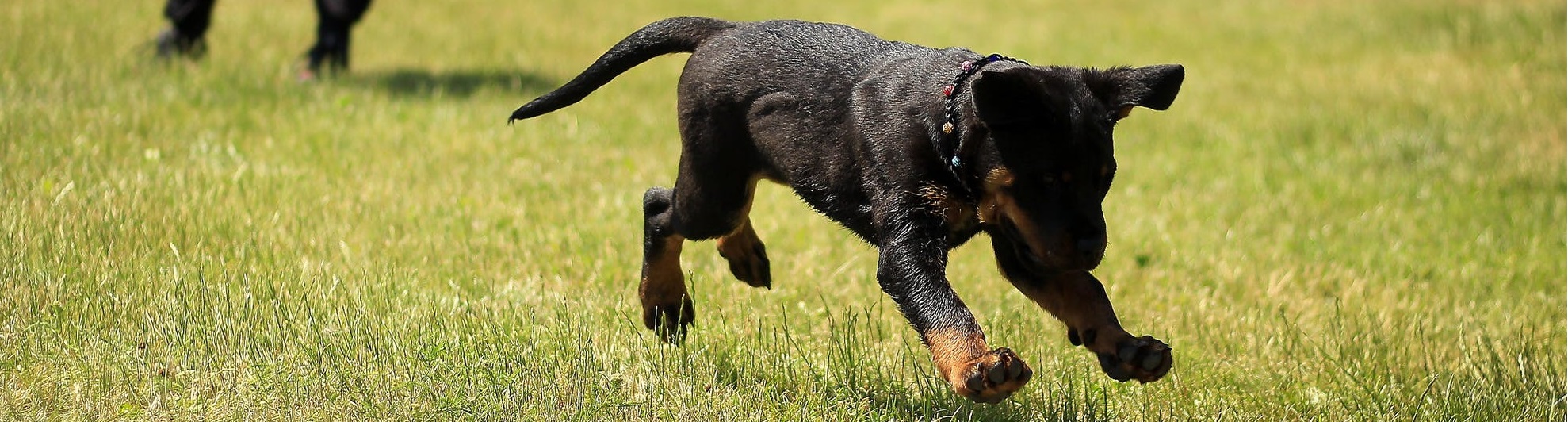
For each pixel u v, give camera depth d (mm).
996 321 8984
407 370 7156
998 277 10367
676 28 7934
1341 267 11352
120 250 8922
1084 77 6402
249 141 12812
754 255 8445
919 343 8625
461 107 15391
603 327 8398
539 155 13398
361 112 14516
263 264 9031
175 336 7398
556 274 9742
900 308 6516
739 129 7359
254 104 14500
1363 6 27812
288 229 9977
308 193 10969
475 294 8891
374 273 8969
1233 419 7605
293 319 7832
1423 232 12750
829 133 6930
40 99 13539
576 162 13305
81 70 15445
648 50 8008
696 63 7543
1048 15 27438
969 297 9781
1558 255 12117
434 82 17156
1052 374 8133
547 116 15523
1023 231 6270
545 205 11469
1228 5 28875
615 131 15086
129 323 7594
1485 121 17984
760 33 7426
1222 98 19453
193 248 9242
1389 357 8891
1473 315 10117
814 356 8266
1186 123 17562
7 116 12438
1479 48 23281
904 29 25109
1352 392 8156
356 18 16969
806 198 7160
